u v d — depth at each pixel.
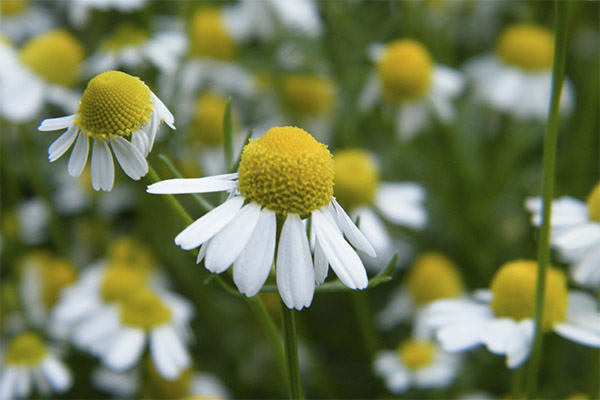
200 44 0.33
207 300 0.30
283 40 0.32
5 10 0.37
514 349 0.19
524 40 0.34
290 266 0.16
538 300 0.18
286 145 0.16
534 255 0.29
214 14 0.34
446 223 0.32
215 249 0.16
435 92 0.32
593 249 0.19
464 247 0.30
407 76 0.31
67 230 0.35
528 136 0.33
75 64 0.30
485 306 0.20
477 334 0.19
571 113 0.34
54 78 0.30
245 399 0.29
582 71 0.36
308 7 0.31
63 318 0.26
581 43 0.37
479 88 0.34
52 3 0.40
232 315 0.30
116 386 0.27
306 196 0.16
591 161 0.33
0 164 0.32
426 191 0.32
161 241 0.31
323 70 0.31
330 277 0.30
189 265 0.31
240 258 0.16
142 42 0.30
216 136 0.33
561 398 0.25
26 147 0.30
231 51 0.34
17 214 0.31
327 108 0.36
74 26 0.36
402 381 0.25
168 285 0.31
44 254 0.32
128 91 0.16
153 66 0.30
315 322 0.30
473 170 0.31
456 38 0.38
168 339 0.25
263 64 0.30
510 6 0.36
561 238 0.20
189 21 0.31
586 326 0.19
